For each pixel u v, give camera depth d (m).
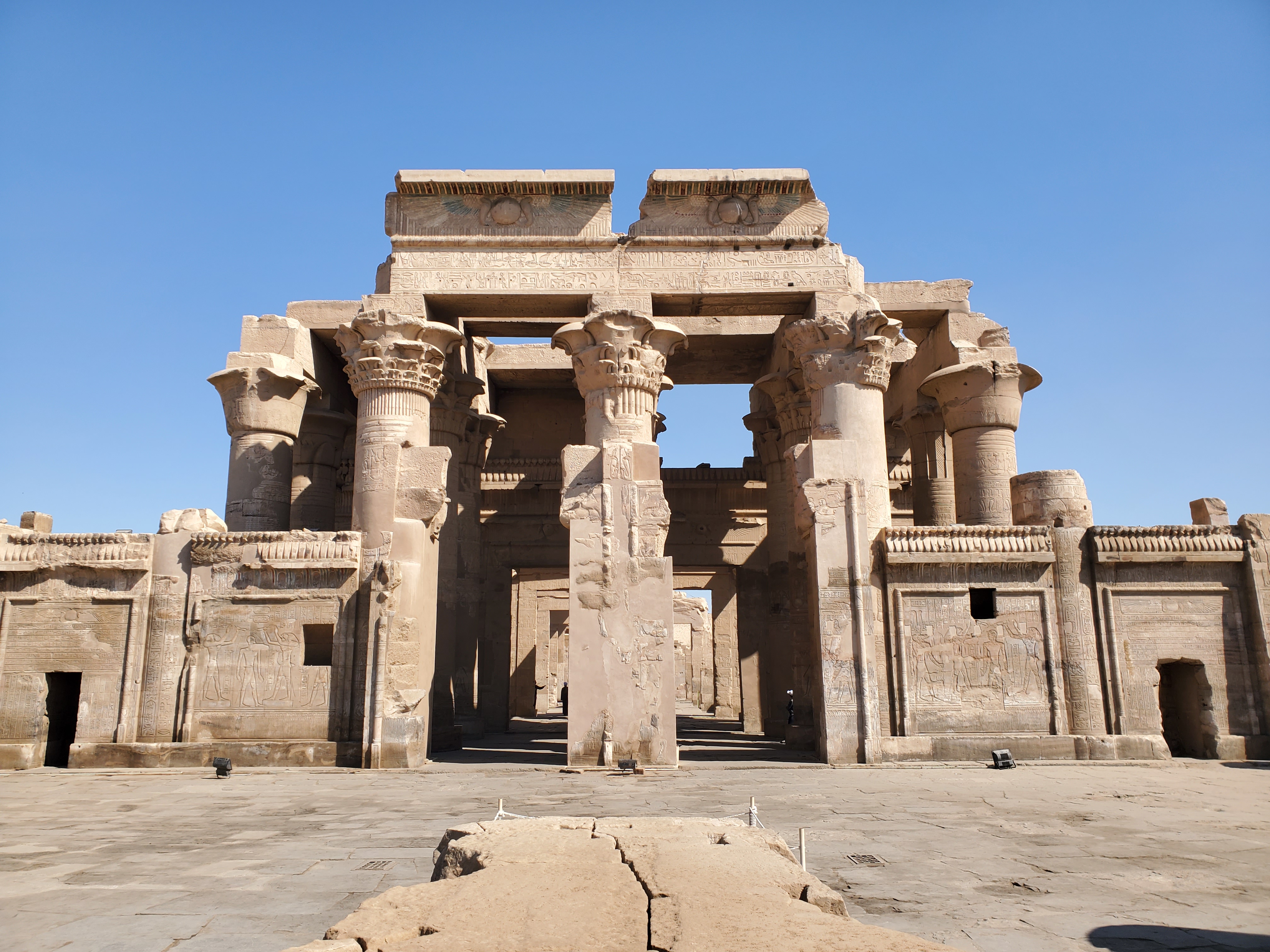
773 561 20.91
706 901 3.65
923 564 14.62
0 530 14.65
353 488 20.61
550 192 16.59
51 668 14.33
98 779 12.40
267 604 14.43
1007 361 17.69
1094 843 7.38
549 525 23.78
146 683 14.26
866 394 15.65
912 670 14.46
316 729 14.01
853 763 13.88
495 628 23.34
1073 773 12.55
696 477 23.91
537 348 23.09
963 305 18.45
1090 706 14.26
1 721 14.16
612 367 15.38
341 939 3.38
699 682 39.09
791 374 18.53
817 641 14.66
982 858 6.78
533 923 3.44
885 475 15.45
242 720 14.06
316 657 15.30
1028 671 14.41
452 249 16.52
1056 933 4.89
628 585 14.15
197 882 6.05
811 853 6.97
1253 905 5.48
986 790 10.70
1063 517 15.32
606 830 5.13
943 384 18.23
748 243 16.47
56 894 5.75
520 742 19.05
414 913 3.66
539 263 16.39
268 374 17.45
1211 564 14.73
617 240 16.45
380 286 17.25
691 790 10.77
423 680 14.62
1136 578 14.70
